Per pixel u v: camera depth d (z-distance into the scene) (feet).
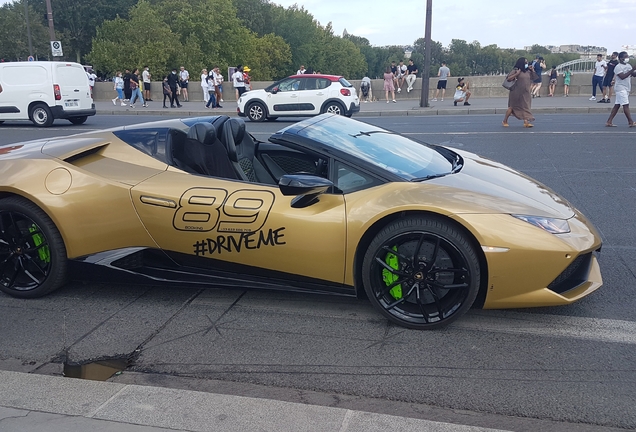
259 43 255.91
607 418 8.07
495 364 9.61
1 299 12.85
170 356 10.18
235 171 12.89
